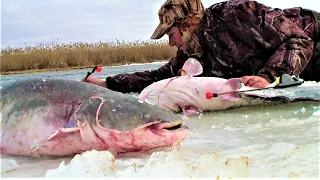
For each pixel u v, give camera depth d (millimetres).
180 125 1168
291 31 1978
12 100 1252
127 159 1079
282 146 1080
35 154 1176
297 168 910
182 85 1732
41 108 1193
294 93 1997
